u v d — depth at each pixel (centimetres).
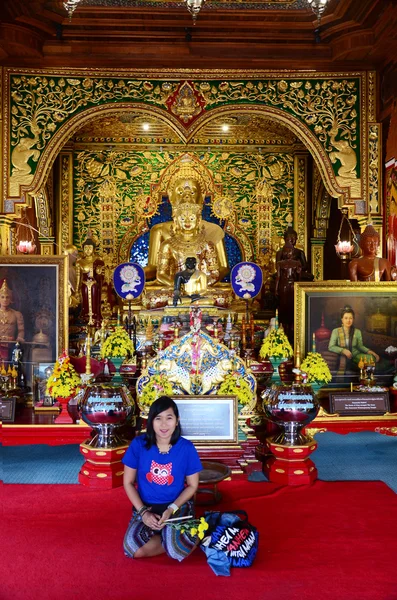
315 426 596
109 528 384
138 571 322
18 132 731
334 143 747
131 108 743
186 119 748
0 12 645
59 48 727
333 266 1025
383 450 606
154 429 348
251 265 762
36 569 325
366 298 684
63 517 404
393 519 402
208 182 1041
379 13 657
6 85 729
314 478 490
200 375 520
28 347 678
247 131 1009
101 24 702
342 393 607
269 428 548
